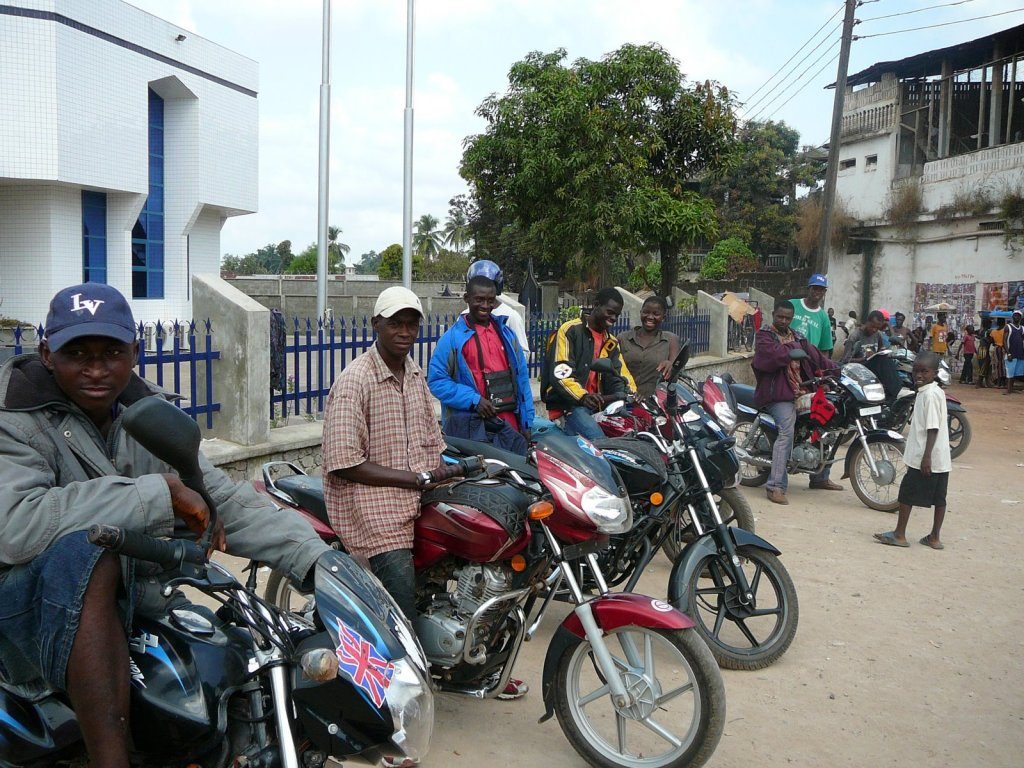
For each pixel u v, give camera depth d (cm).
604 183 1461
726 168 1534
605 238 1452
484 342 490
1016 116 2225
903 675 412
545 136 1429
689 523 516
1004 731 360
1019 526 693
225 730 195
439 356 484
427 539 324
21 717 188
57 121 1412
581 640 318
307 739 206
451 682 324
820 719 366
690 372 1244
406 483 316
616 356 610
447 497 320
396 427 330
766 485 791
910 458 621
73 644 169
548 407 605
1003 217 1970
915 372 621
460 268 4616
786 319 735
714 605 511
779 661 425
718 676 300
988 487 838
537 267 2330
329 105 1162
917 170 2292
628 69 1444
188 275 1894
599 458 330
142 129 1631
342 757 200
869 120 2459
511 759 326
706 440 461
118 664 173
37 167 1410
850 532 663
